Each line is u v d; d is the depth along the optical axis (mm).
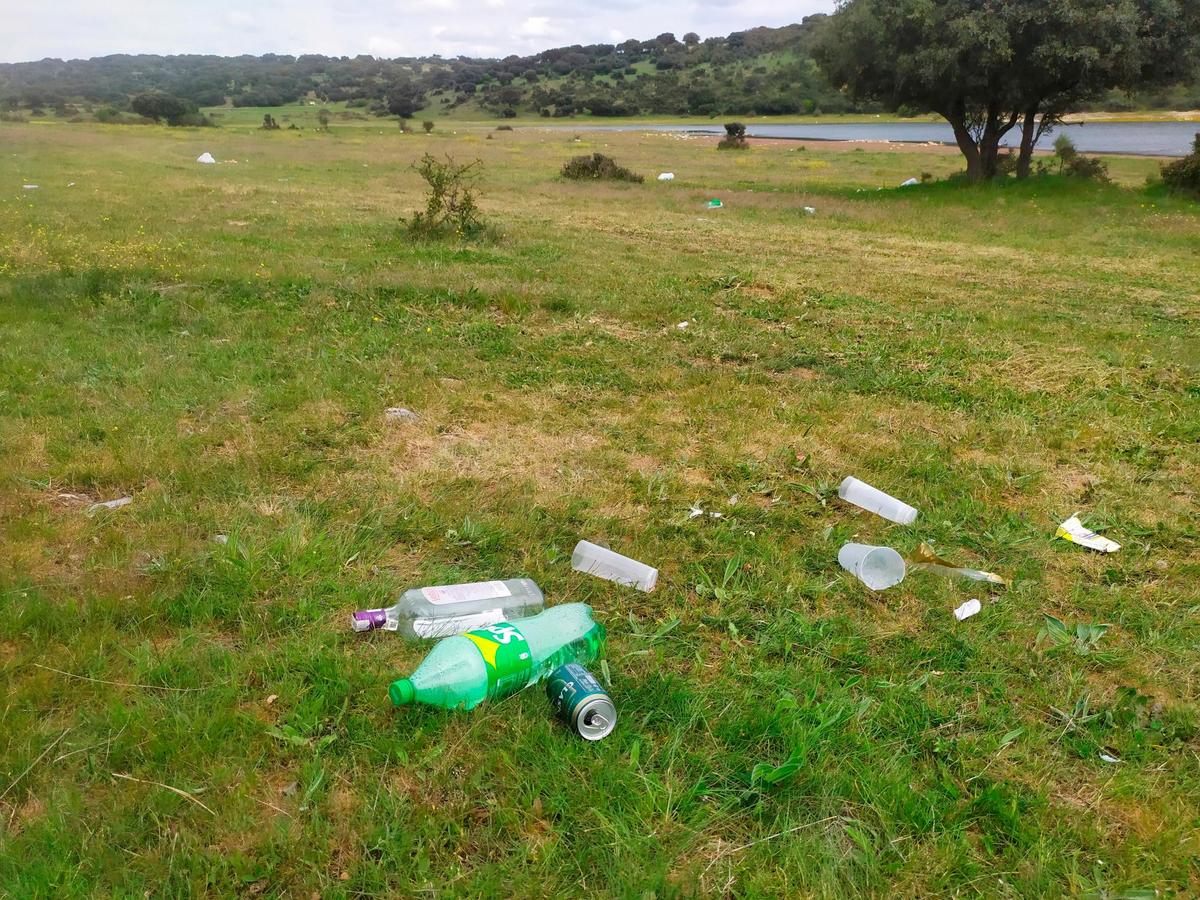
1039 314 8547
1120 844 2248
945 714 2676
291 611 3039
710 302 8406
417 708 2562
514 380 5824
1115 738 2627
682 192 19891
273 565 3299
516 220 14344
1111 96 63812
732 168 28891
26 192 16344
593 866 2121
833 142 46406
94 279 7918
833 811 2305
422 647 2885
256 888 2041
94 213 13586
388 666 2766
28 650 2768
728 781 2398
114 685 2629
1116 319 8516
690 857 2168
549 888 2043
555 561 3486
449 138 45938
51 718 2498
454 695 2582
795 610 3213
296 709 2551
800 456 4707
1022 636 3123
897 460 4680
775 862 2164
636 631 3051
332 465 4324
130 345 6164
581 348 6609
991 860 2195
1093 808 2367
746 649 2996
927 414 5465
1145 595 3453
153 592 3070
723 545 3688
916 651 2994
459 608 3111
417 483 4156
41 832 2102
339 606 3104
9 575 3160
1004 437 5082
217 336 6648
